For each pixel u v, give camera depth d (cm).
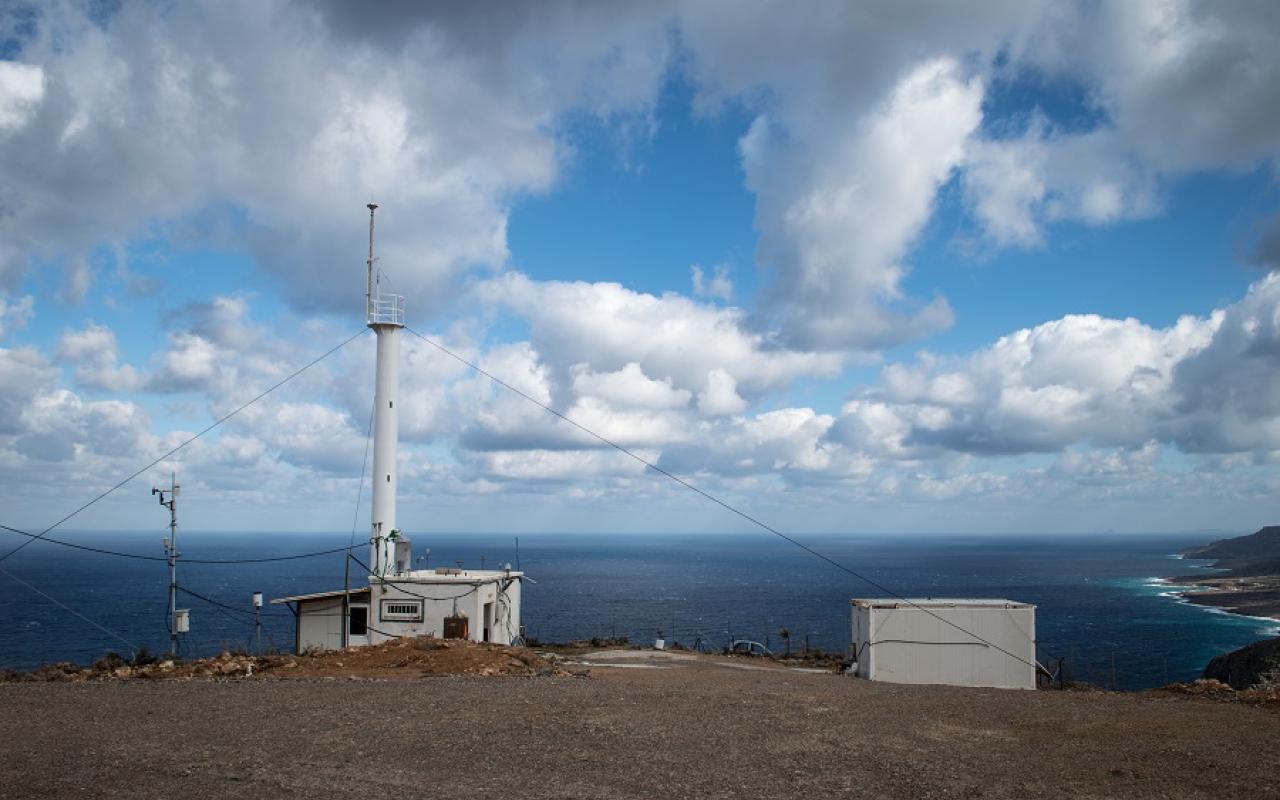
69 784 1270
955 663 3475
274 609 13725
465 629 3784
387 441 4706
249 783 1282
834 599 17925
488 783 1296
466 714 1775
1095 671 9338
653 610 15362
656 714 1803
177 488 4041
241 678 2381
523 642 4762
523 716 1758
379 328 4750
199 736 1572
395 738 1564
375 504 4672
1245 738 1612
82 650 9100
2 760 1402
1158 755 1488
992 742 1589
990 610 3506
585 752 1480
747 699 2027
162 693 2023
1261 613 15575
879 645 3459
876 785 1309
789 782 1320
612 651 4638
